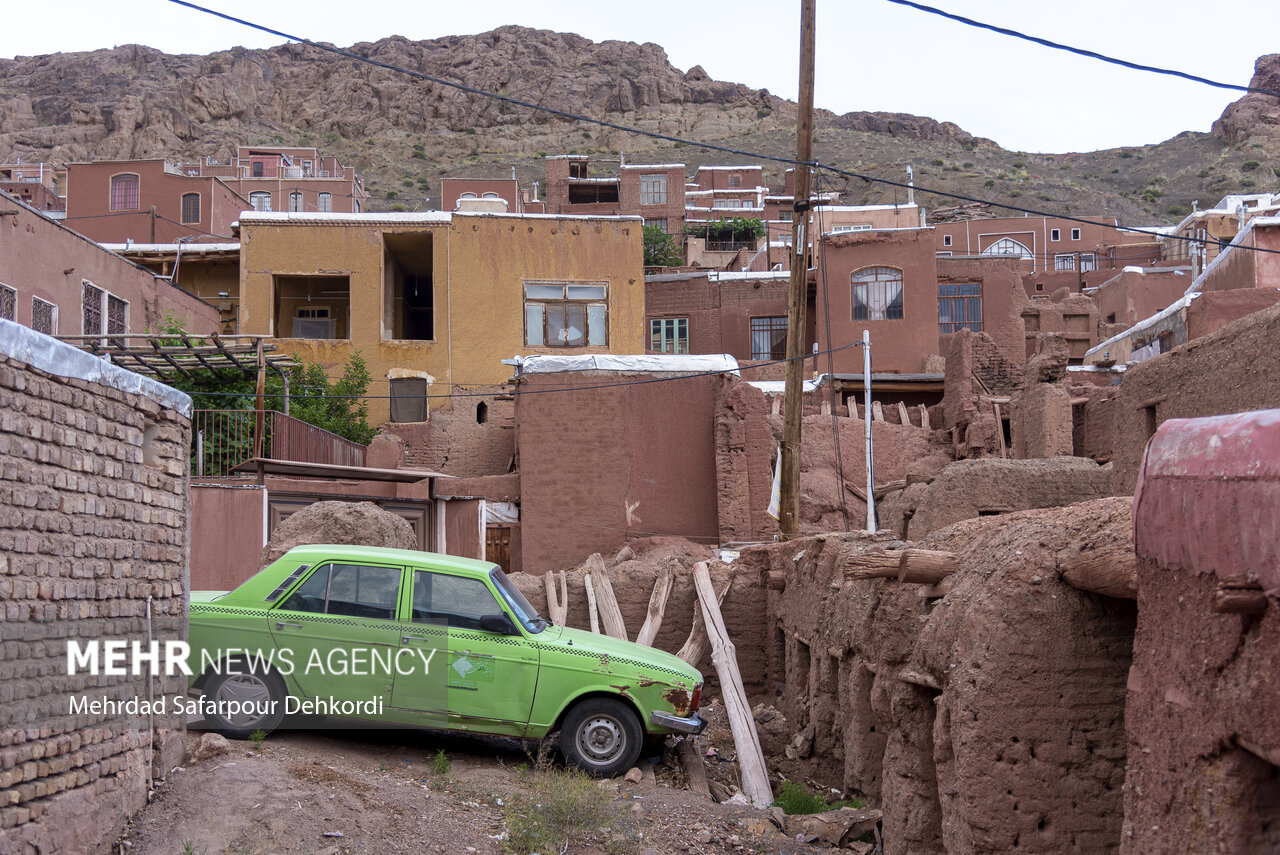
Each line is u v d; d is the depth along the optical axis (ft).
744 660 45.85
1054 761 18.42
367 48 502.38
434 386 95.81
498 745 31.63
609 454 74.33
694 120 476.54
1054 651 18.56
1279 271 73.36
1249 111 436.35
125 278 80.79
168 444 24.40
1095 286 167.43
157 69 465.47
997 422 84.43
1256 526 11.53
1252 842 11.98
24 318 66.33
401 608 29.12
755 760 32.71
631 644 32.37
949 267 124.98
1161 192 397.80
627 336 98.07
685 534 74.13
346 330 102.58
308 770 24.95
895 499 63.05
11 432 17.99
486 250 97.55
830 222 152.66
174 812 22.06
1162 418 37.60
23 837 17.63
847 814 27.45
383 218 97.14
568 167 231.50
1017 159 452.35
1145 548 14.52
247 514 51.29
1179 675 13.34
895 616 24.98
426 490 65.67
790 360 51.83
